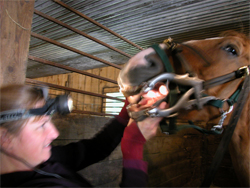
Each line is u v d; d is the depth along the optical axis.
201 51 0.75
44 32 2.93
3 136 0.42
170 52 0.71
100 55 3.88
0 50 0.88
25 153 0.44
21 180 0.44
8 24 0.91
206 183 0.72
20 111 0.42
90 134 1.39
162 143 1.96
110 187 1.48
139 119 0.63
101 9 2.24
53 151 0.72
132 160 0.61
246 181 0.92
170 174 2.04
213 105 0.72
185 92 0.66
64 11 2.30
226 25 2.34
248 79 0.75
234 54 0.76
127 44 3.19
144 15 2.29
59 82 5.73
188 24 2.40
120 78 0.69
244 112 0.86
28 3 0.99
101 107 4.72
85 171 1.30
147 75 0.64
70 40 3.20
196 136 2.68
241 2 1.87
